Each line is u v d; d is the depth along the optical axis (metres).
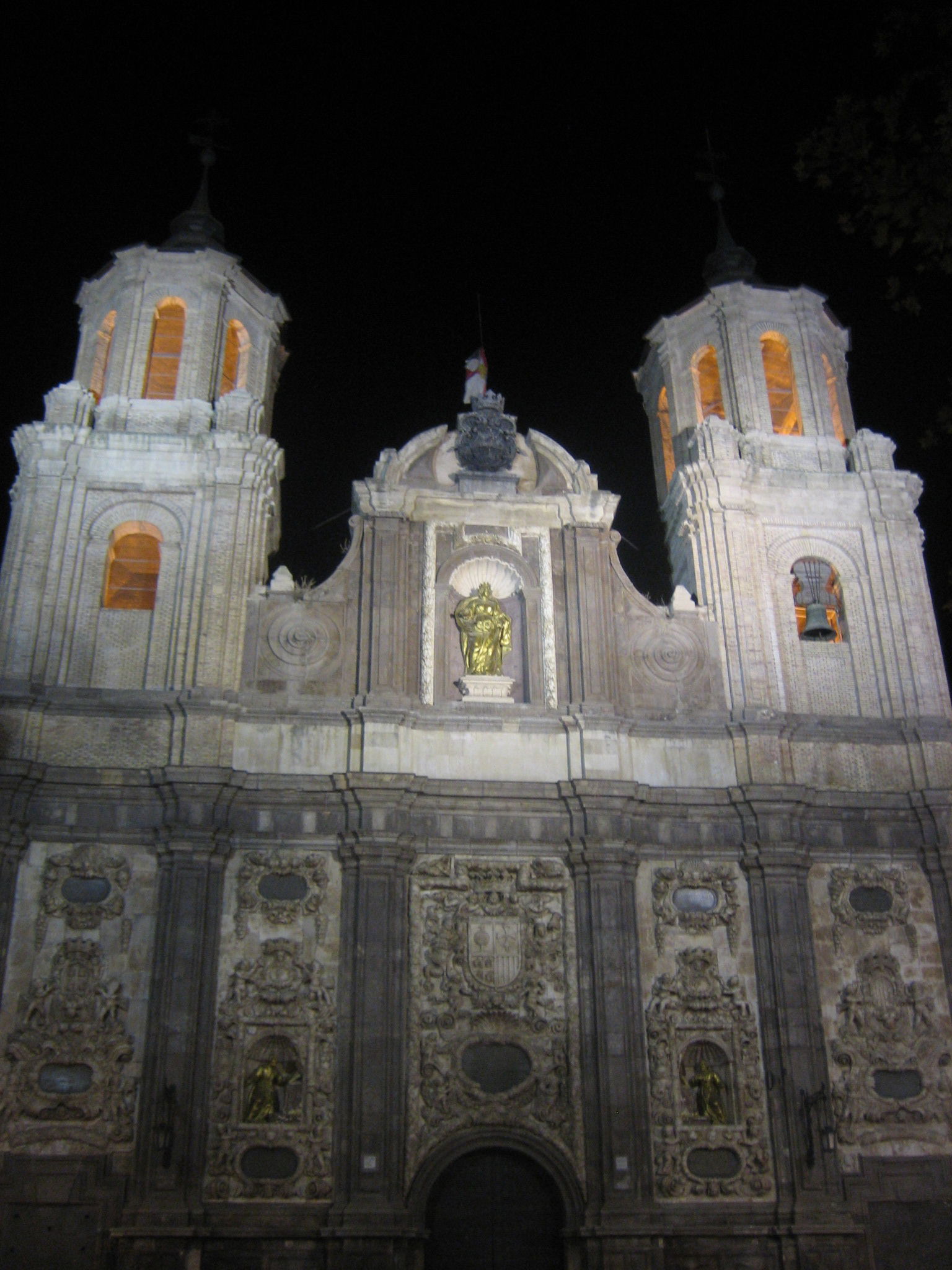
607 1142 28.80
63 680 32.66
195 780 30.81
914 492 37.84
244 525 34.88
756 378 39.84
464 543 36.16
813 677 35.34
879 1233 28.94
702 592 36.38
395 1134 28.47
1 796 30.38
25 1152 27.69
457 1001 30.27
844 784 33.69
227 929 30.27
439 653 34.69
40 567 33.50
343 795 31.62
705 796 32.91
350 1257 27.06
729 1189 29.08
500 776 32.75
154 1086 28.09
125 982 29.44
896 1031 30.98
